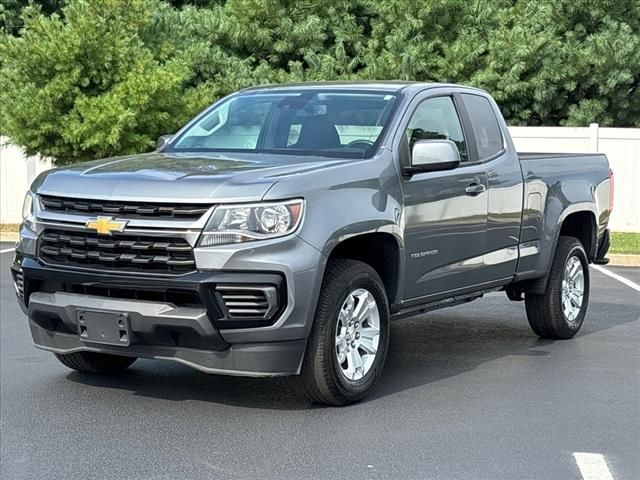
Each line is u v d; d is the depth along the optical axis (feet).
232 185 20.61
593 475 18.12
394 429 20.86
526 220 28.66
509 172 27.86
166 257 20.57
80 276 21.31
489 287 27.43
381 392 23.99
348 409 22.38
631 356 28.43
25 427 21.03
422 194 24.22
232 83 73.72
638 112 79.61
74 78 58.70
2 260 50.19
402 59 73.77
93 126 58.34
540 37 74.64
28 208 22.84
